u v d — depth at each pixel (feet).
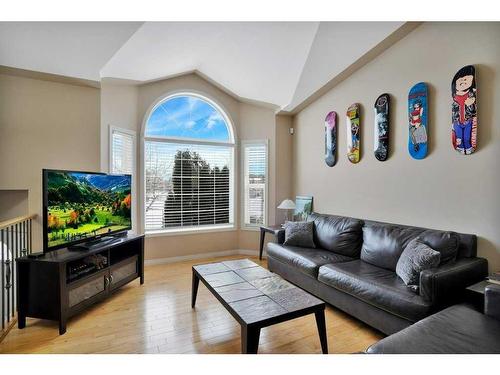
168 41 10.17
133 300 9.43
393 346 4.53
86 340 7.04
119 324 7.83
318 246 11.44
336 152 12.39
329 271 8.61
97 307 8.89
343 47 10.26
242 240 15.84
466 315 5.39
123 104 12.57
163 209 14.17
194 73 14.49
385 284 7.09
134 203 13.20
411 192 9.18
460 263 6.94
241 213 15.80
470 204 7.61
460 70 7.68
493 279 6.61
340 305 8.29
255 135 15.56
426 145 8.63
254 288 7.06
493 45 7.08
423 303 6.10
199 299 9.53
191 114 14.88
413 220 9.13
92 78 10.45
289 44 10.93
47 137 10.48
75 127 10.89
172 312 8.56
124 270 10.15
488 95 7.20
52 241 7.86
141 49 10.08
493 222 7.15
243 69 12.80
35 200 10.28
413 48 8.98
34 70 9.67
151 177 13.87
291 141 15.65
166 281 11.28
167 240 14.05
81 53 9.42
